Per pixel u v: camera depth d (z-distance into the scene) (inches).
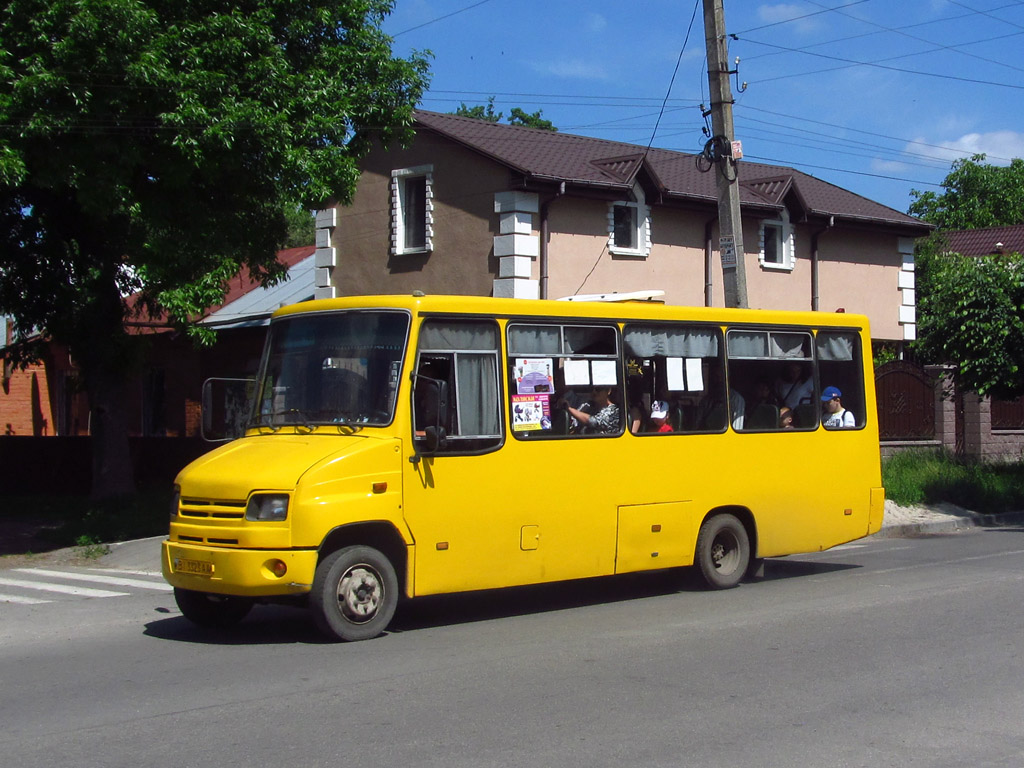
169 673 307.4
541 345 389.7
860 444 491.8
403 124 682.8
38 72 542.6
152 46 562.9
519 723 249.4
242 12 623.5
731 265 636.7
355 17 666.8
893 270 1112.8
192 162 586.9
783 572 507.5
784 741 235.0
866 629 359.3
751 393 457.1
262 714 259.4
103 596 470.0
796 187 992.9
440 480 355.9
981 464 890.7
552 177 808.3
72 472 965.2
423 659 318.0
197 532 337.7
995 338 863.1
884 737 238.4
